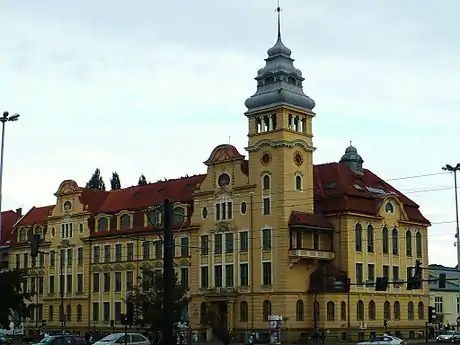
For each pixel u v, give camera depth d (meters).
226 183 102.56
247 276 98.00
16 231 137.88
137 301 84.56
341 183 102.38
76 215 124.38
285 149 96.62
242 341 96.44
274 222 95.88
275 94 97.75
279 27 101.88
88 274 120.62
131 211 116.44
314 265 97.81
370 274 101.69
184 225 106.81
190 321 103.50
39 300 128.50
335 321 96.00
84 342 65.12
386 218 105.62
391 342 76.06
